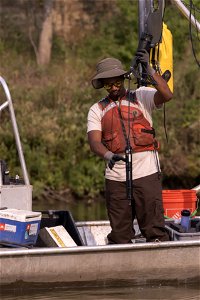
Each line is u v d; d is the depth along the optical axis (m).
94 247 15.24
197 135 29.00
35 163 28.25
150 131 15.61
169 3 33.56
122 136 15.48
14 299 14.98
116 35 36.84
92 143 15.48
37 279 15.11
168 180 28.80
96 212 25.47
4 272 14.92
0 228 15.38
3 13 41.88
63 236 16.44
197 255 15.92
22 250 14.92
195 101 29.73
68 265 15.21
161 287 15.76
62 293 15.24
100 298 15.14
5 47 38.19
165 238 15.88
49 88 30.28
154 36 16.69
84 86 30.88
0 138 28.30
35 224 15.52
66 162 28.55
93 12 41.75
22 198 16.09
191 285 15.95
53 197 28.23
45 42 37.91
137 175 15.55
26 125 28.67
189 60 31.22
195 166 28.66
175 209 17.95
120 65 15.54
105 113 15.59
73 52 37.66
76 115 29.17
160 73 18.00
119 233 15.82
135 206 15.73
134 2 36.19
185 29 32.53
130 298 15.17
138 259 15.56
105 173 15.88
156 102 15.45
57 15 41.28
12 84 30.94
